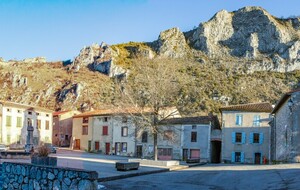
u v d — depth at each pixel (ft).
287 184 50.44
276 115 115.96
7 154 74.28
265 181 56.18
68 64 456.86
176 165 109.29
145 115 127.54
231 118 160.66
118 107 135.33
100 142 199.00
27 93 350.64
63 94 341.21
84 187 34.63
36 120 193.16
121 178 68.13
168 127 170.81
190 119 168.35
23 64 444.96
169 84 126.31
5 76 378.53
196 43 477.36
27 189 40.09
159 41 487.61
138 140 181.68
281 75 366.63
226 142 159.63
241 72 388.57
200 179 67.72
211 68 407.85
